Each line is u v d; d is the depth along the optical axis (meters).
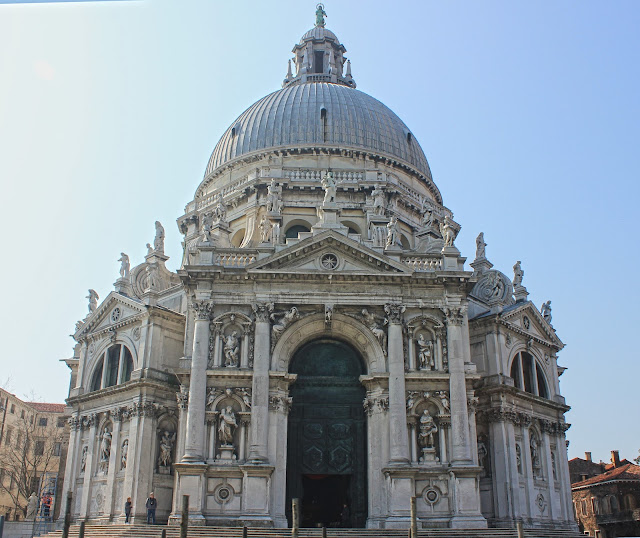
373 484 37.72
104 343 48.62
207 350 38.69
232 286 39.91
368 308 40.03
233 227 52.94
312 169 52.75
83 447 47.38
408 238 53.19
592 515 74.94
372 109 59.69
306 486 43.12
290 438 39.91
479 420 46.31
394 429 37.59
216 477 36.59
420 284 40.34
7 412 84.56
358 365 41.50
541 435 49.12
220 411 37.88
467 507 36.28
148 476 42.34
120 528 37.22
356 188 51.25
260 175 52.25
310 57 71.88
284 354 39.59
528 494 45.44
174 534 33.38
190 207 57.78
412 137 61.44
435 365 39.41
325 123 56.56
